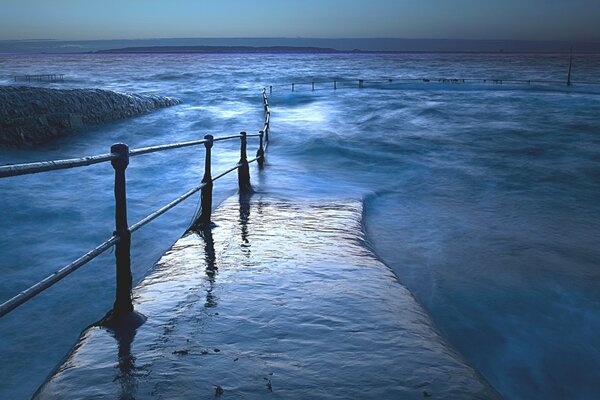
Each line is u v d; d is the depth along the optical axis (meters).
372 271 4.05
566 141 17.52
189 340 2.68
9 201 9.60
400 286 3.74
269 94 43.72
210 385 2.19
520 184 10.95
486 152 15.35
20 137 18.28
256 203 7.04
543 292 5.08
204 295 3.41
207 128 22.48
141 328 2.85
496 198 9.69
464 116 25.83
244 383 2.21
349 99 38.62
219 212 6.36
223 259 4.34
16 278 5.98
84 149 18.67
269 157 13.91
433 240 6.72
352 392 2.17
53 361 4.02
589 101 35.28
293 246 4.80
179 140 19.59
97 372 2.30
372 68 137.00
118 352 2.52
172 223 7.95
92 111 22.50
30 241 7.43
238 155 14.83
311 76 85.06
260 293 3.46
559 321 4.48
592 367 3.79
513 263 5.92
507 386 3.58
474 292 5.02
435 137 18.28
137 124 23.80
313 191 8.59
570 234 7.33
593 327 4.38
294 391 2.16
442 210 8.54
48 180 11.57
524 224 7.82
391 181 11.01
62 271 2.32
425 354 2.58
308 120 24.56
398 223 7.55
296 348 2.60
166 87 54.84
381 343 2.69
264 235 5.23
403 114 26.94
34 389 3.63
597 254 6.37
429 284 5.16
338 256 4.47
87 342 2.64
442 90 50.28
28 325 4.63
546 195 9.96
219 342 2.66
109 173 12.49
